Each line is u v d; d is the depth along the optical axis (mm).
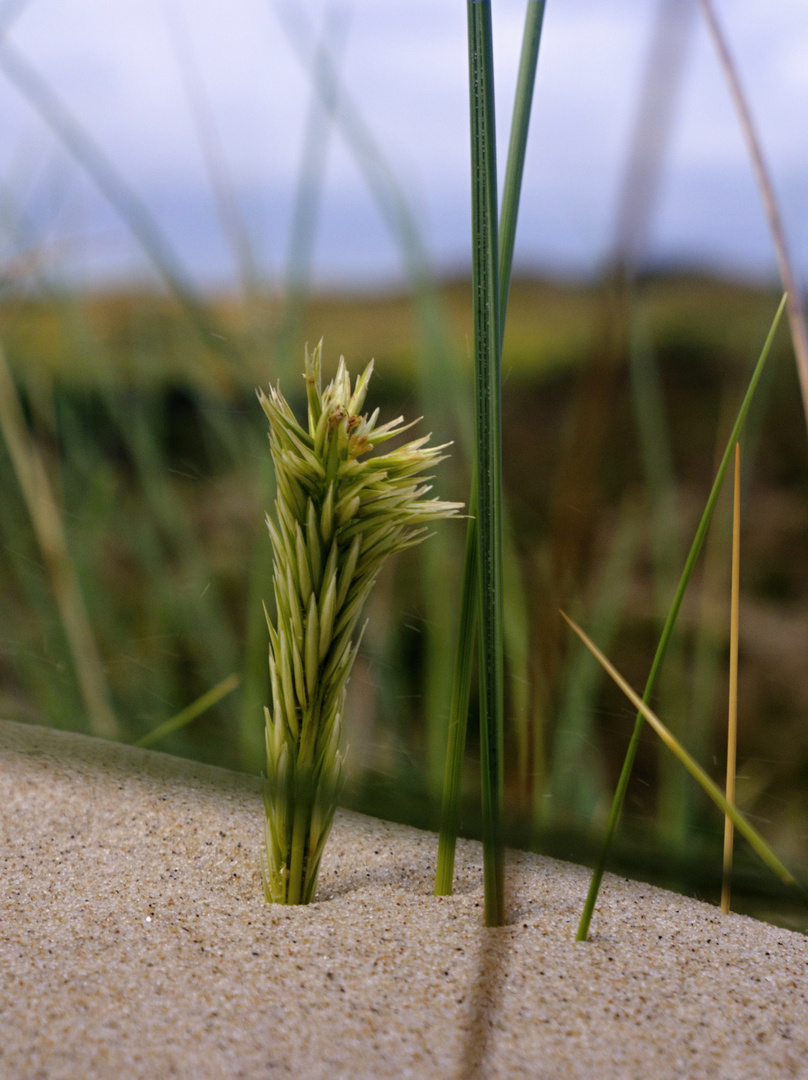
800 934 184
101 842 203
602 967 169
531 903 186
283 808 180
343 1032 155
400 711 281
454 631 276
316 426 168
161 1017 156
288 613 175
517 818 217
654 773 279
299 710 177
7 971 164
